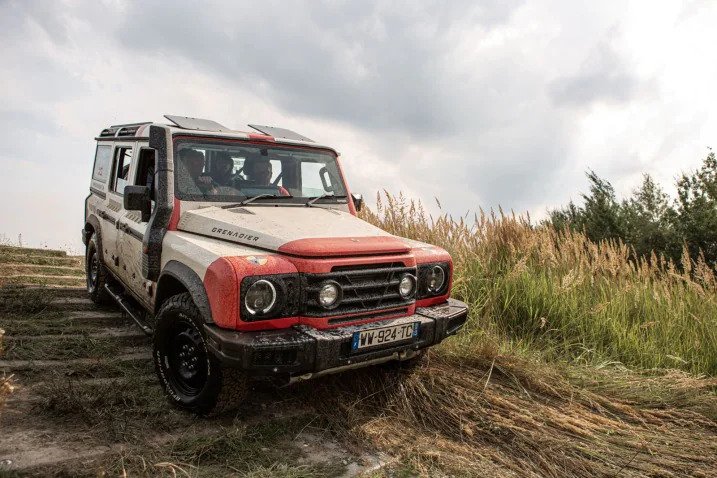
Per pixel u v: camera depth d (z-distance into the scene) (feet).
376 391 13.91
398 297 12.87
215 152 14.62
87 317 19.60
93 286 21.48
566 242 24.57
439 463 11.19
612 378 16.55
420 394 14.06
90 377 14.26
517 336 20.12
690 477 11.46
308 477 10.22
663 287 22.25
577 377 16.33
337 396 13.64
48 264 29.30
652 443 12.85
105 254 19.52
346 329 11.60
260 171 15.20
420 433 12.53
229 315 10.66
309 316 11.39
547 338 19.63
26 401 12.51
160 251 13.60
